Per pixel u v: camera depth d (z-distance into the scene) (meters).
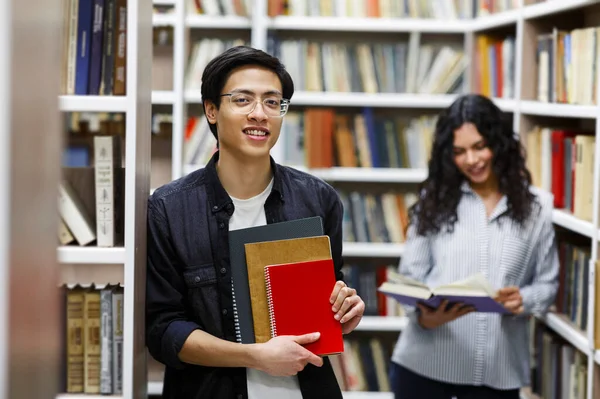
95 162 1.91
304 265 1.71
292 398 1.76
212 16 4.33
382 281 4.46
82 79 1.93
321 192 1.88
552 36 3.32
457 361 2.57
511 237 2.62
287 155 4.41
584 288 2.95
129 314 1.77
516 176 2.64
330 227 1.90
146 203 1.99
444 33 4.80
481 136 2.62
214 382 1.75
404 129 4.47
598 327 2.71
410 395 2.69
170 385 1.83
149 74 2.06
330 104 4.54
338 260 1.93
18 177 0.70
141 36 1.89
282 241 1.72
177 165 3.25
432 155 2.74
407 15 4.45
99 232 1.92
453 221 2.66
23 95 0.71
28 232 0.74
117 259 1.89
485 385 2.59
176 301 1.77
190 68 4.31
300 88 4.43
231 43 4.34
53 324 0.86
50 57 0.81
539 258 2.68
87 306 1.96
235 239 1.73
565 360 3.13
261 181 1.79
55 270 0.86
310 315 1.70
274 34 4.49
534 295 2.60
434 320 2.53
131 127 1.80
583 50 2.94
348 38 4.70
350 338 4.61
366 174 4.41
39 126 0.77
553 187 3.30
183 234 1.77
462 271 2.63
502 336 2.57
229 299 1.75
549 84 3.35
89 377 1.96
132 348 1.77
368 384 4.48
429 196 2.71
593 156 2.91
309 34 4.68
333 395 1.80
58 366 0.91
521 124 3.64
